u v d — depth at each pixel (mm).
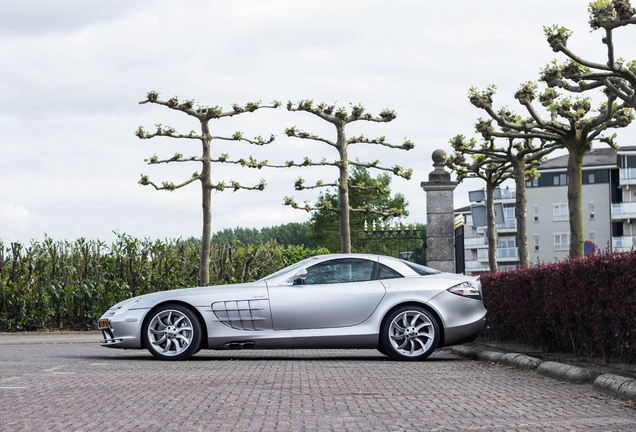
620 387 6648
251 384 7520
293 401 6383
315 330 10625
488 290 13625
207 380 7836
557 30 12906
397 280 10914
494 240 21375
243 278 22219
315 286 10773
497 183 21500
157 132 20000
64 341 15234
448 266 18609
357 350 13070
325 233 75375
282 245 24750
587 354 9719
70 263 19688
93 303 19250
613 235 74188
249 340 10594
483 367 9570
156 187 20062
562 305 9883
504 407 6125
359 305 10688
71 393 6750
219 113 20188
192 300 10625
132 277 20125
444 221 18719
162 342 10555
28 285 18734
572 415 5711
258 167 20547
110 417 5504
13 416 5516
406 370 9109
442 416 5672
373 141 20828
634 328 7926
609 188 75250
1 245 19203
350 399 6531
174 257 20906
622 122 16391
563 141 15617
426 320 10734
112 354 11555
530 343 11844
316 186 20656
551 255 80250
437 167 19062
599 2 11891
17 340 15672
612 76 12844
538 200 81000
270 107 20297
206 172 20391
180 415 5625
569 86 13609
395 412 5852
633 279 7844
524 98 15250
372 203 75938
